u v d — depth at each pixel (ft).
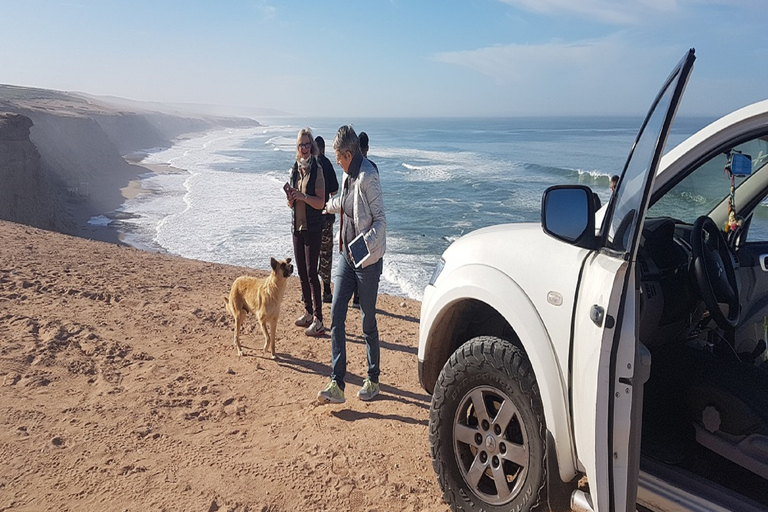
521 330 8.83
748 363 9.74
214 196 129.70
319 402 14.99
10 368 16.01
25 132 106.83
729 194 11.20
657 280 9.99
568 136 446.60
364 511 10.55
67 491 10.84
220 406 14.90
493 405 10.21
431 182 150.51
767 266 11.23
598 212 9.63
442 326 11.25
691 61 6.64
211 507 10.50
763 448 8.21
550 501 8.48
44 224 100.37
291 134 535.60
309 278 20.99
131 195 138.62
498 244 10.08
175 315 22.54
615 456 7.02
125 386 15.76
